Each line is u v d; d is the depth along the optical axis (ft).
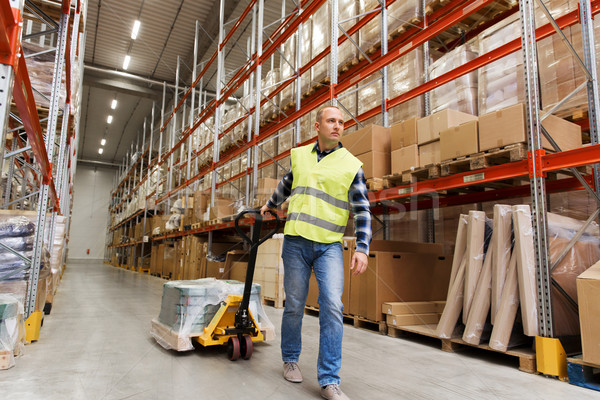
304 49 21.31
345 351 9.26
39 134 7.16
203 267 25.23
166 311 9.66
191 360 8.16
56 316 13.46
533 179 8.26
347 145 13.60
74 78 16.57
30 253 10.20
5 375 6.98
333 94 15.90
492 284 8.95
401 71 15.15
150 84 50.03
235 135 29.37
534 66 8.49
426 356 8.92
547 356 7.47
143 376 7.02
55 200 13.70
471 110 12.40
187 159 39.27
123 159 85.92
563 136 9.54
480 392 6.55
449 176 10.57
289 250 6.90
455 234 14.19
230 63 44.42
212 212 24.88
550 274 7.79
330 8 19.10
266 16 35.50
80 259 84.99
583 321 6.98
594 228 10.21
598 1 9.36
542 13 10.78
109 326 11.80
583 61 9.55
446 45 17.38
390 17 15.69
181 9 36.06
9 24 4.04
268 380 6.91
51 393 6.10
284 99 22.98
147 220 46.57
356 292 12.54
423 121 11.45
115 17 37.50
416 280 12.48
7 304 7.80
